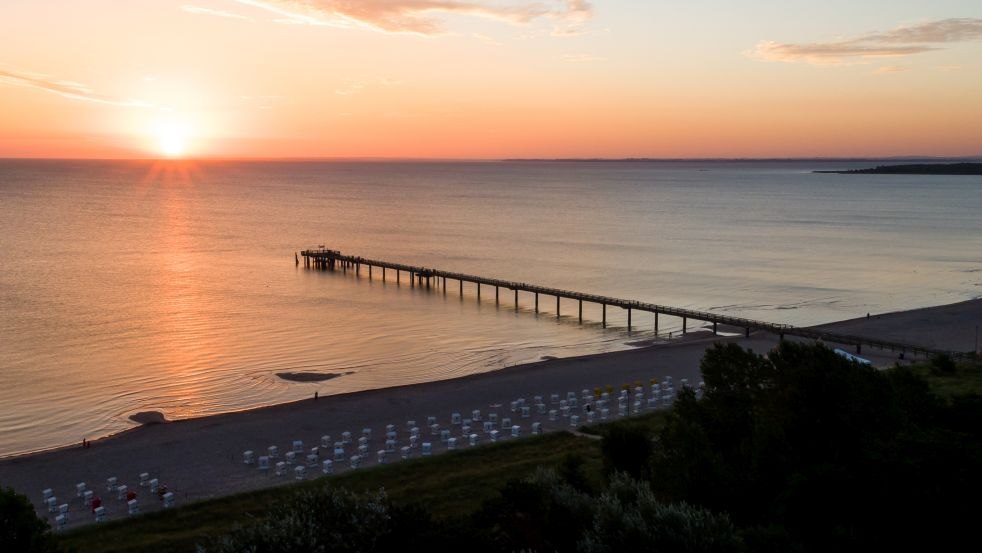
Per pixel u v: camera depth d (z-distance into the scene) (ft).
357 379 218.79
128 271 396.57
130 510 123.24
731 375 116.26
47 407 189.67
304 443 161.58
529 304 336.49
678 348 247.70
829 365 103.50
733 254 485.97
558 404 188.24
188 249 485.97
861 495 85.76
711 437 107.45
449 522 84.84
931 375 189.78
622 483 89.56
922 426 104.94
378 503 83.87
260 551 76.74
